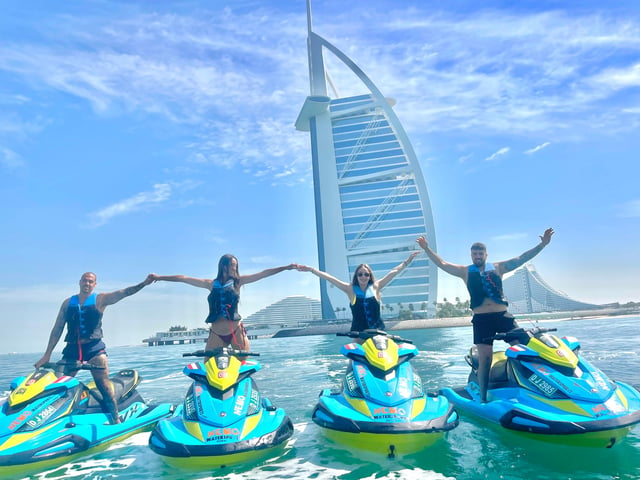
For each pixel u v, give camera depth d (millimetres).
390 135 140625
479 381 5523
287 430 4508
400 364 4977
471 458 3996
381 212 136875
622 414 4062
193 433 4109
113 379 5855
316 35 143750
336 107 144625
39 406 4527
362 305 5891
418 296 131750
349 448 4410
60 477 3877
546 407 4387
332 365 12664
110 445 4852
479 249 5629
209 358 4852
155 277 5473
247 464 4027
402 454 4195
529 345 4898
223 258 5641
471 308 5680
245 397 4543
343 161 140750
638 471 3547
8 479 3854
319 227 138000
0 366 23578
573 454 4000
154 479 3766
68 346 5203
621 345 14453
